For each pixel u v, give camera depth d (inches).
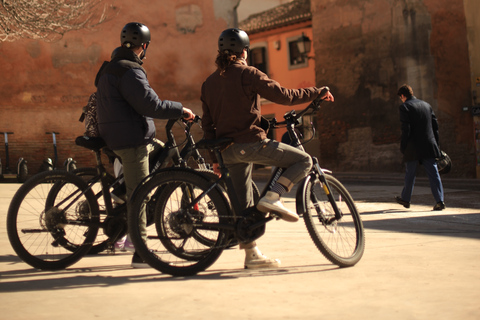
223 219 160.2
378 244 212.1
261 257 167.6
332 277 153.6
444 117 775.1
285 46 1147.3
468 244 211.3
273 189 162.1
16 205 164.4
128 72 166.7
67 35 687.1
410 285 143.3
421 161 346.3
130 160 170.4
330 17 876.6
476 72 776.9
